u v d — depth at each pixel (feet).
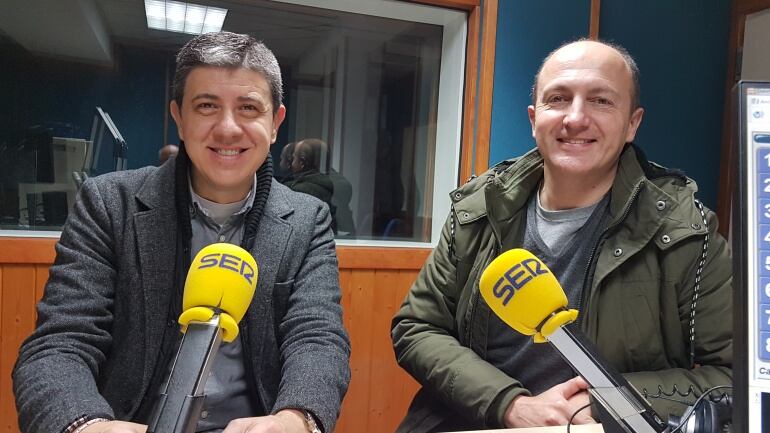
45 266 6.99
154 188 3.97
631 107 4.39
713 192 9.84
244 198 4.15
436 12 8.61
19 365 3.40
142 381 3.74
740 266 2.00
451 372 4.25
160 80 7.85
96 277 3.73
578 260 4.36
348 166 8.80
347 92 8.71
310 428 3.21
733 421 2.00
